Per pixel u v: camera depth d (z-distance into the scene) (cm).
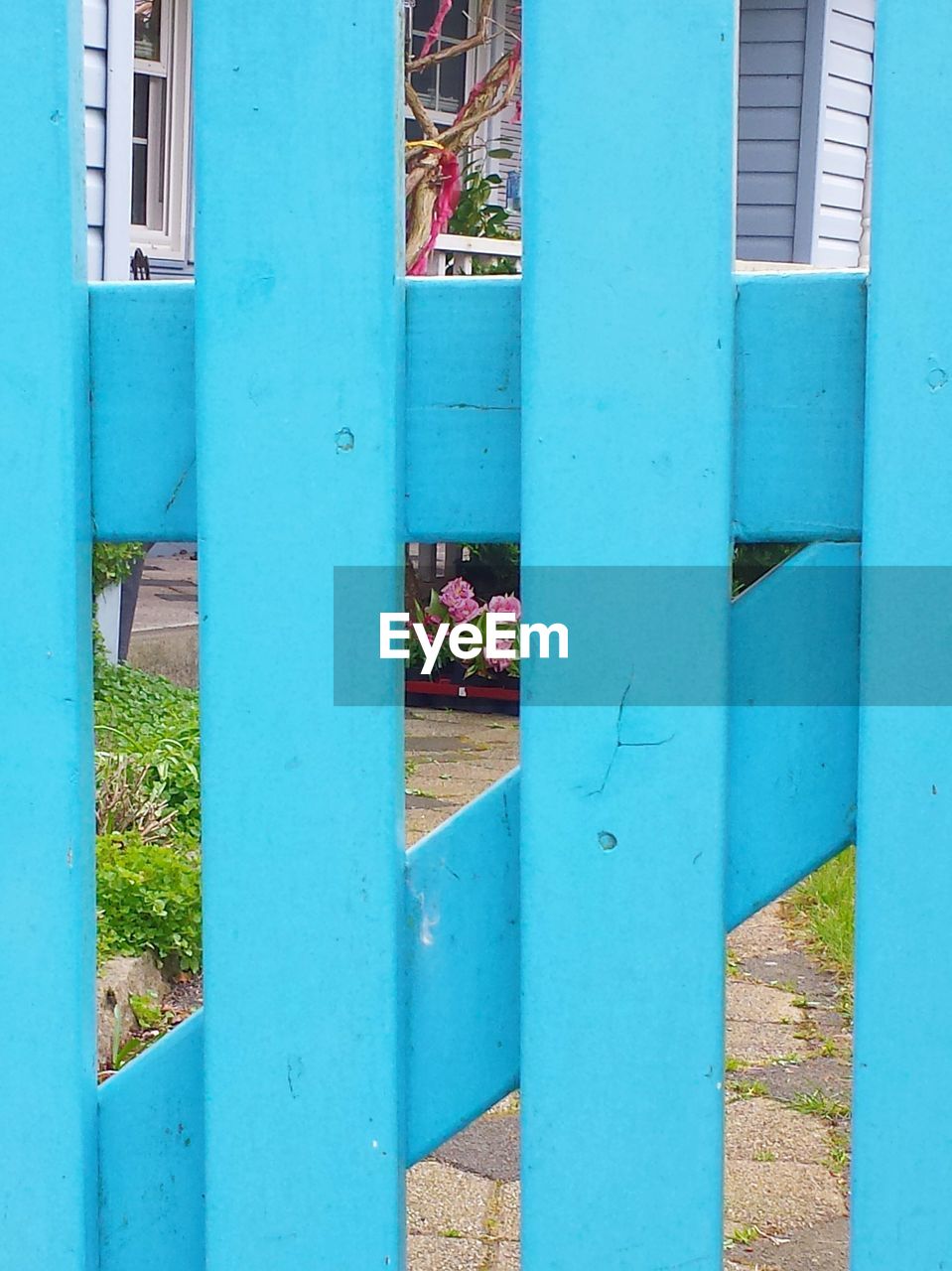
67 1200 153
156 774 432
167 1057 154
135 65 908
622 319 135
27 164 146
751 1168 264
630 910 140
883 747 134
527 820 141
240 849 146
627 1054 141
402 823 148
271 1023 148
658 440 136
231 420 143
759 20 958
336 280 141
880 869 135
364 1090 147
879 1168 137
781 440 137
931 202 129
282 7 139
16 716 150
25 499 149
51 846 151
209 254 142
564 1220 144
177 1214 156
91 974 155
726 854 141
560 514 138
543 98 134
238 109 141
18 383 148
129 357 149
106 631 589
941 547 131
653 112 133
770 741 141
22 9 144
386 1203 148
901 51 128
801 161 963
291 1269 150
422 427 144
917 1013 134
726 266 134
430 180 673
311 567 144
